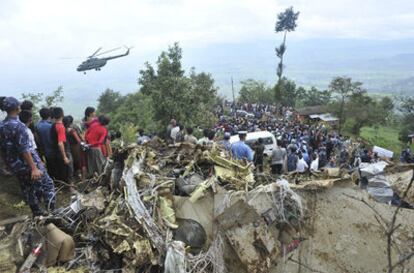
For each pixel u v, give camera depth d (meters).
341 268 4.83
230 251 4.80
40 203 6.16
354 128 47.03
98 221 4.77
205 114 22.11
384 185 5.02
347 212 4.78
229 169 5.56
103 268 4.54
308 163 12.55
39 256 4.53
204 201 4.92
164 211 4.86
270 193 4.81
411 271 4.63
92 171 7.23
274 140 18.88
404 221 4.64
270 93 64.31
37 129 6.65
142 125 19.80
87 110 7.45
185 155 6.19
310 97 64.19
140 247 4.39
